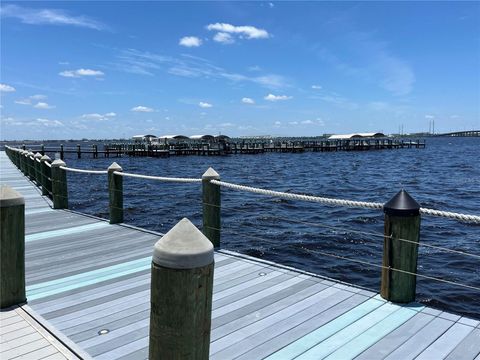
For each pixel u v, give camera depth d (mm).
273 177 30766
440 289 7406
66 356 2926
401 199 3844
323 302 3959
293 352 3061
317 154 69188
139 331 3430
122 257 5570
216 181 5723
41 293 4273
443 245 10383
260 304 3932
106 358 3002
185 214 14555
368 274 8133
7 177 16859
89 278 4742
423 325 3451
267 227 12234
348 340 3225
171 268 1807
